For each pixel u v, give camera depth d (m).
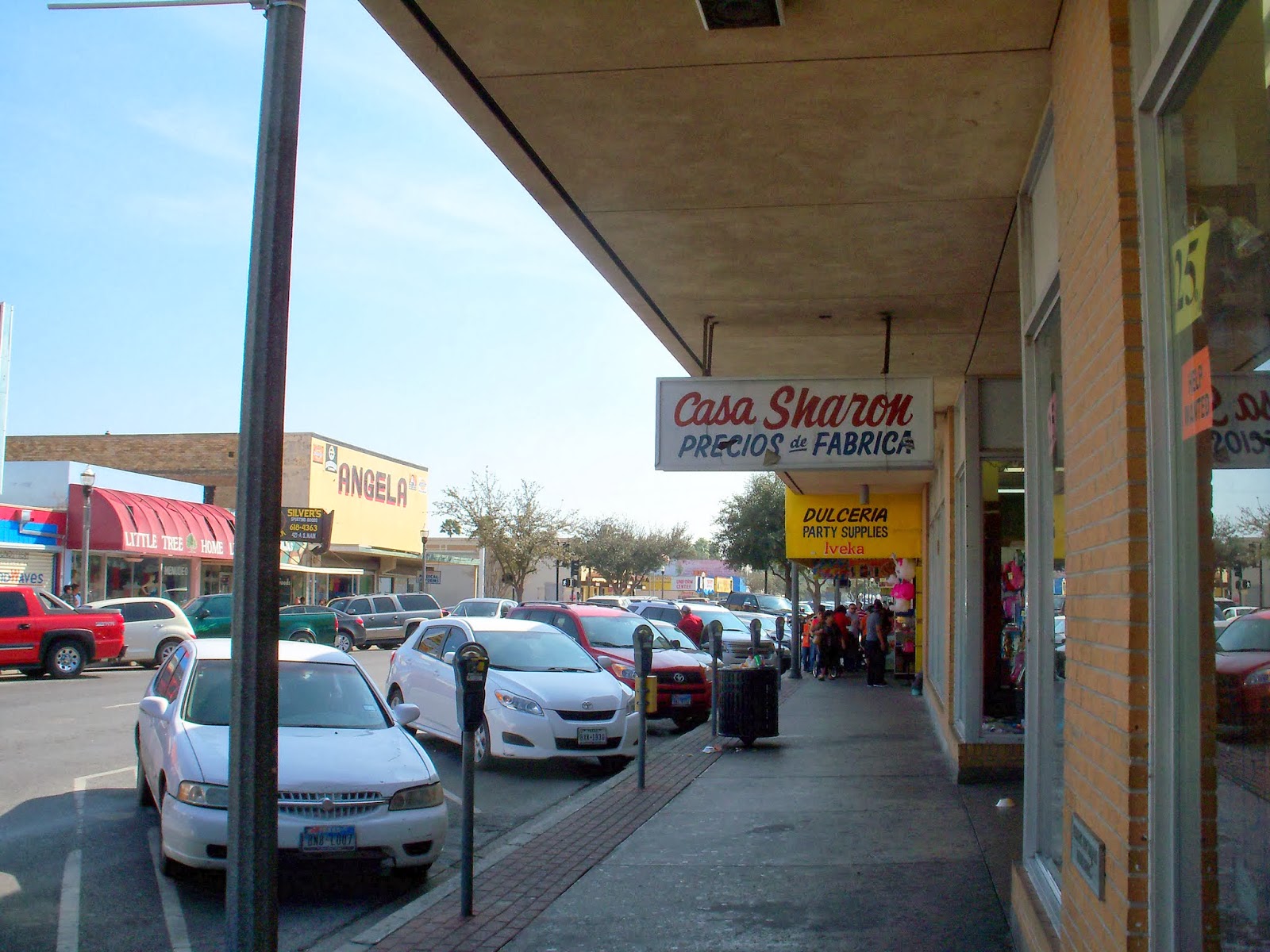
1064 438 4.72
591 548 71.06
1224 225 3.05
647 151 6.41
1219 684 3.09
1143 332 3.51
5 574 29.95
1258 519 2.80
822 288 8.70
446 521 65.19
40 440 49.22
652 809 9.53
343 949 5.95
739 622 27.67
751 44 5.27
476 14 5.09
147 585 35.50
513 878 7.28
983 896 6.63
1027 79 5.47
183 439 48.50
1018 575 11.86
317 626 32.31
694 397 8.66
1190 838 3.24
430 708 13.80
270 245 4.64
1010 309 9.16
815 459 8.48
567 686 12.46
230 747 4.45
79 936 6.53
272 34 4.76
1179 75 3.26
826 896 6.71
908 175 6.57
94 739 14.03
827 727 15.65
